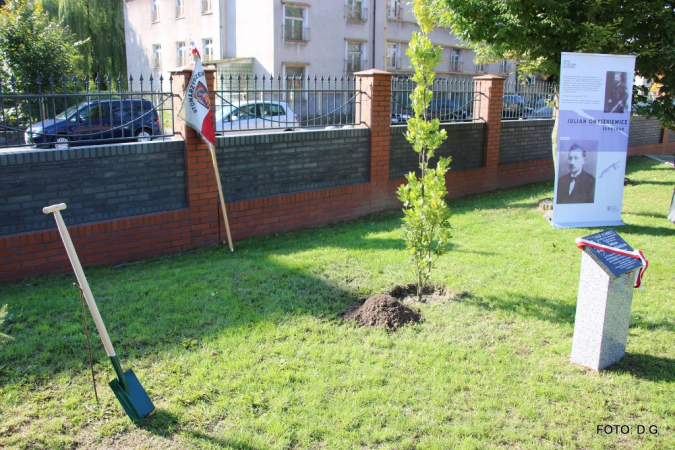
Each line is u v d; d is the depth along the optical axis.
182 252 7.11
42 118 5.93
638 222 8.56
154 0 35.31
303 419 3.43
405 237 5.48
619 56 7.98
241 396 3.64
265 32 28.19
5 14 14.21
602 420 3.49
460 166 10.95
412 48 5.07
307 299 5.33
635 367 4.14
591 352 4.08
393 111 10.08
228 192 7.48
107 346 3.33
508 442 3.26
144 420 3.40
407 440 3.23
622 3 8.41
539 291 5.59
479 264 6.44
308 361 4.13
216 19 30.44
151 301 5.17
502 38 8.28
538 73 9.80
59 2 32.38
